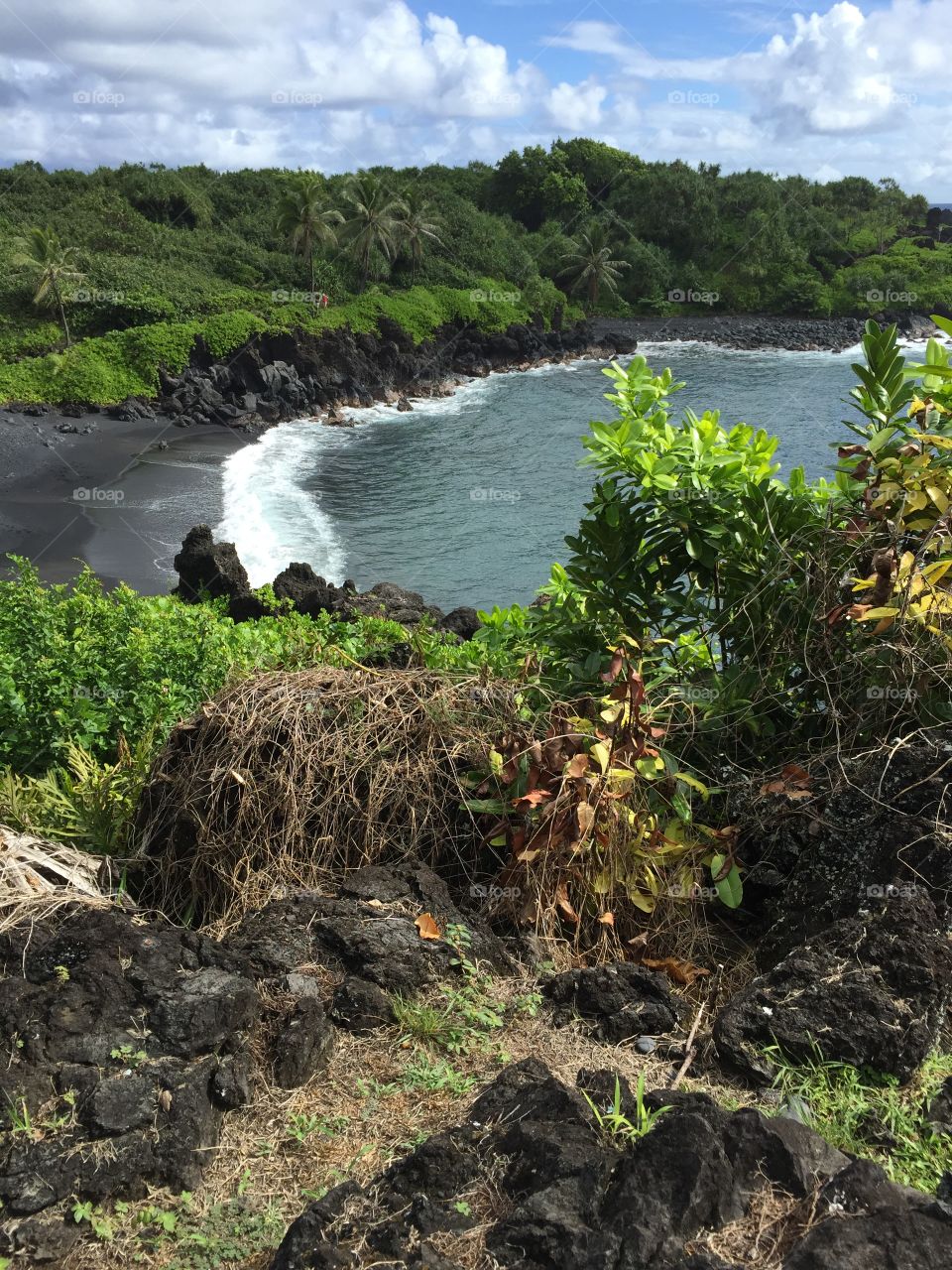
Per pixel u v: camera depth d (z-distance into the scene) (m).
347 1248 2.29
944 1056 2.96
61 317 49.78
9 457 34.56
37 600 6.58
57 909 3.41
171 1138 2.61
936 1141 2.66
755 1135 2.41
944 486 3.85
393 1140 2.71
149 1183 2.57
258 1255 2.38
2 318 49.72
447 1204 2.39
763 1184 2.35
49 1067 2.80
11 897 3.44
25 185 66.25
